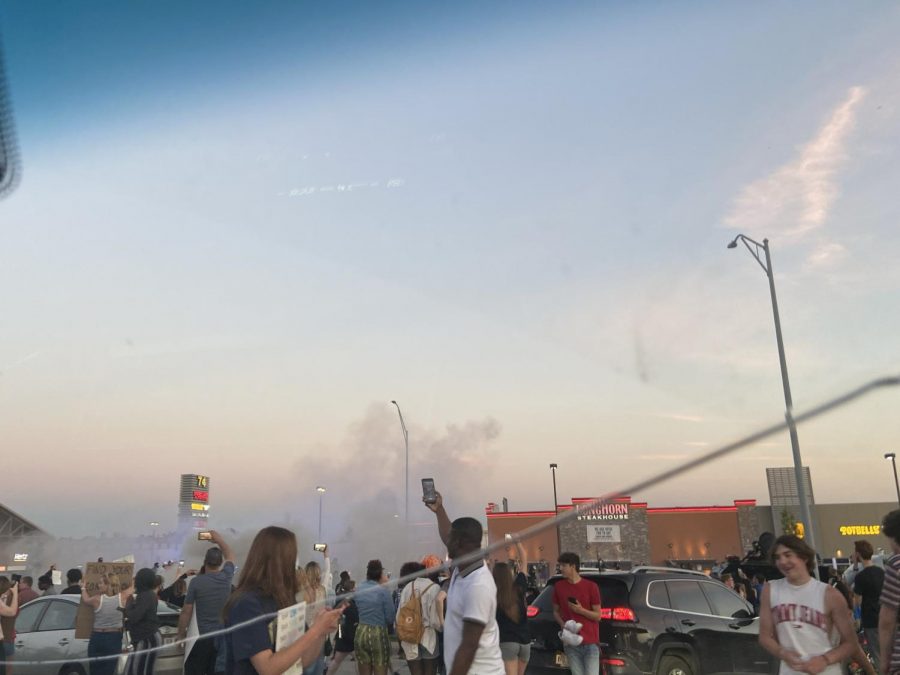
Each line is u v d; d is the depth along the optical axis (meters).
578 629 5.57
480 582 3.13
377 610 7.40
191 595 6.38
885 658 3.74
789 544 3.87
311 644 2.63
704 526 46.16
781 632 3.82
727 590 7.80
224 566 6.58
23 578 10.82
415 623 7.04
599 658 6.85
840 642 3.71
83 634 7.02
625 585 7.45
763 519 46.38
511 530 43.94
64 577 18.52
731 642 7.27
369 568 7.59
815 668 3.62
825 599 3.75
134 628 7.07
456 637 3.18
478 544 3.24
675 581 7.53
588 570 8.11
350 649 8.03
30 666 7.36
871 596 6.44
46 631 7.83
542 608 7.62
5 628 7.12
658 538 45.69
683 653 7.09
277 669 2.53
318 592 6.56
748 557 10.20
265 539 2.84
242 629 2.63
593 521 44.56
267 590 2.76
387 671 7.36
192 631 6.29
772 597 3.92
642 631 7.12
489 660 3.14
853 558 10.02
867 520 46.41
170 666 7.16
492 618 3.18
